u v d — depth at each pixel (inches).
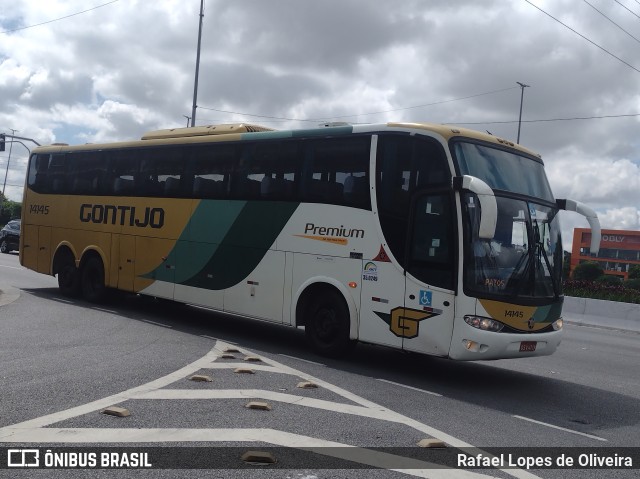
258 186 467.8
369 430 264.1
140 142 573.3
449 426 282.4
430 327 366.6
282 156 455.8
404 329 378.3
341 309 412.8
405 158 387.5
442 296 362.6
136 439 235.6
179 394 301.9
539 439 273.6
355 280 403.9
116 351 400.5
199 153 516.4
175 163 535.2
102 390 302.7
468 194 364.2
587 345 633.6
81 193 628.4
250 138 480.1
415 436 260.8
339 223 414.9
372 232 397.4
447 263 362.0
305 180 438.3
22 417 256.2
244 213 474.0
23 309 557.6
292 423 265.7
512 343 362.3
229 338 482.3
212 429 251.1
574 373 456.8
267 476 206.5
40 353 381.4
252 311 463.5
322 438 248.5
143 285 553.6
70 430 242.7
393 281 384.8
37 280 826.2
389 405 311.6
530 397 362.3
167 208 535.8
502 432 280.2
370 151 404.2
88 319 524.4
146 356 389.7
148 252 550.0
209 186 503.5
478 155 380.8
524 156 409.4
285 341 486.9
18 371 333.4
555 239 400.2
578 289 1037.2
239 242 475.5
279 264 447.5
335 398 315.6
